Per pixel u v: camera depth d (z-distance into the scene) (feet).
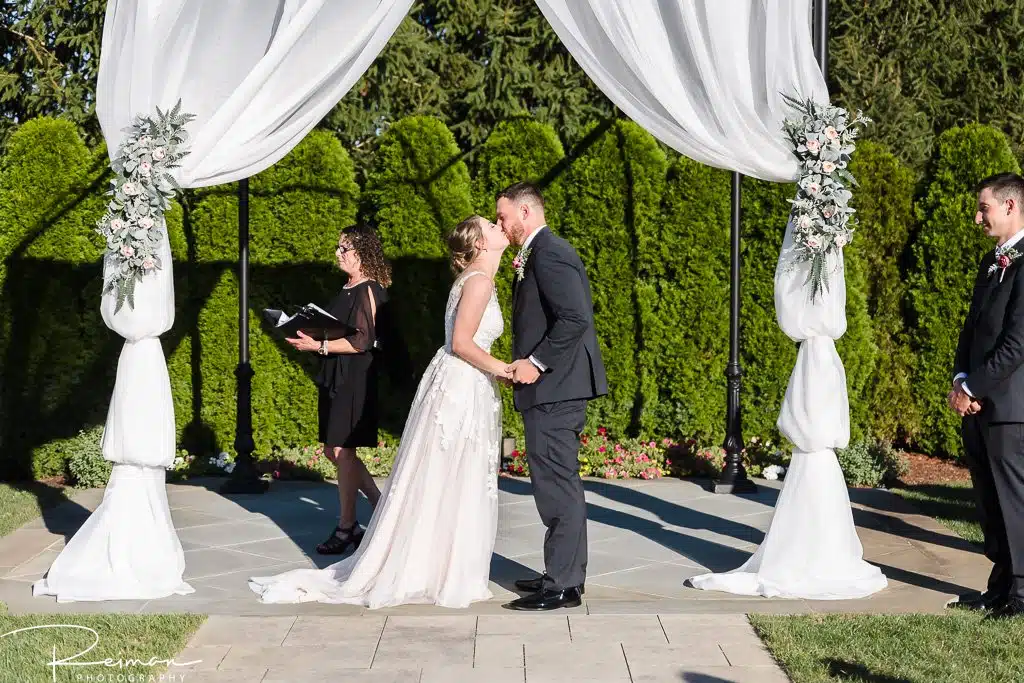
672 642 13.84
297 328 18.25
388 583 15.74
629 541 19.99
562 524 15.48
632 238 28.09
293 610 15.42
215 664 12.96
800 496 16.71
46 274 26.66
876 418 28.94
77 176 26.66
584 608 15.48
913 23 42.39
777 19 16.38
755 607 15.55
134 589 16.01
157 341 16.53
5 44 40.63
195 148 16.22
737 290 25.27
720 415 28.27
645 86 16.37
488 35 41.81
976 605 15.48
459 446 15.80
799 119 16.46
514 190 15.71
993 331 14.97
